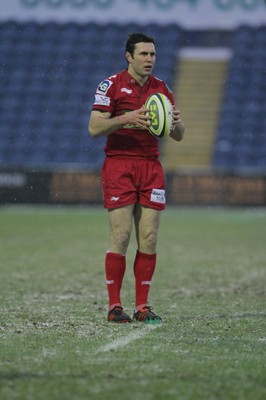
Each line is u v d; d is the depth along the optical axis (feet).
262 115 353.72
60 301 103.86
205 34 373.40
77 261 155.12
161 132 83.92
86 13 367.45
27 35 385.29
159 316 88.28
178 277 132.98
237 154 344.28
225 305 101.04
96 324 83.10
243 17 354.33
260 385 55.62
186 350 68.03
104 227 232.53
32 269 142.00
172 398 51.93
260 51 369.71
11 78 375.86
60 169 303.48
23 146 354.33
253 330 79.36
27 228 229.04
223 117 355.15
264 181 297.12
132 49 85.61
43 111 364.99
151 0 361.30
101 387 54.54
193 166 344.08
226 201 298.56
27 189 302.45
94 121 84.84
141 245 87.10
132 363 62.49
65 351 67.15
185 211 291.17
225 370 60.18
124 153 85.66
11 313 91.56
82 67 376.48
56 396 52.13
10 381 56.08
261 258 162.30
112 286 86.28
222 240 199.72
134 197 85.81
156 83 87.86
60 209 295.48
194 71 367.66
